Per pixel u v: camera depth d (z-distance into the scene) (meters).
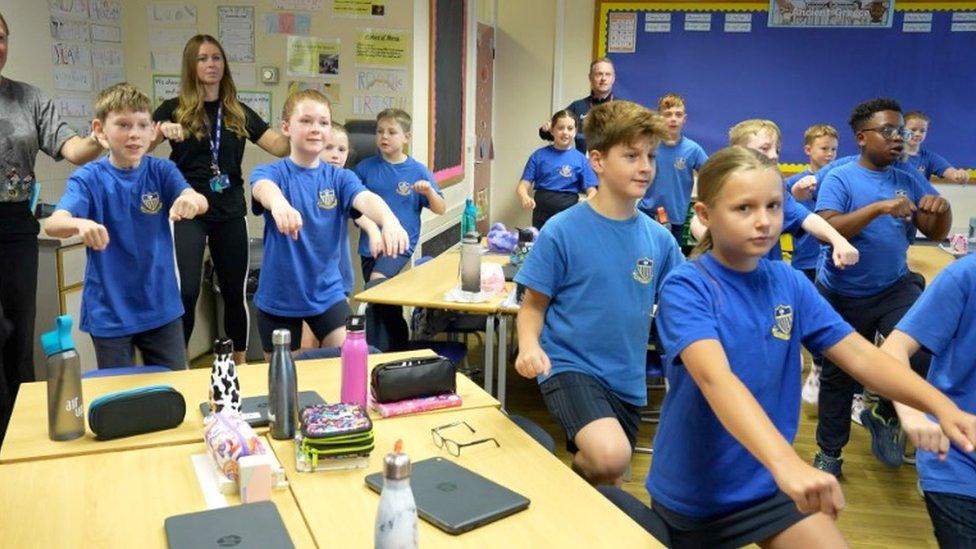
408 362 1.93
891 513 3.00
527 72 6.95
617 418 2.18
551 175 5.59
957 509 1.68
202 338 4.62
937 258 4.14
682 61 6.57
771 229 1.53
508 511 1.39
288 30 4.59
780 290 1.63
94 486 1.49
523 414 3.97
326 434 1.56
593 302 2.17
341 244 3.12
